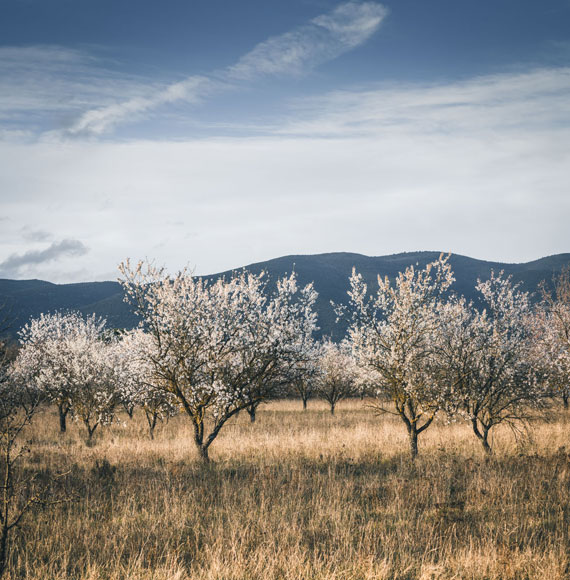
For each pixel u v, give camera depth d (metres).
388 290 15.03
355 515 8.51
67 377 21.84
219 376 14.30
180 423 25.75
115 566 6.07
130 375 16.20
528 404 15.05
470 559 6.17
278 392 15.42
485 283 15.64
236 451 15.26
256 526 7.51
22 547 6.74
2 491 6.51
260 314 14.68
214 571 5.77
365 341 15.13
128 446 16.75
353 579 5.77
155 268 14.31
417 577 5.85
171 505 8.90
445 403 13.81
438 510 8.33
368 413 31.83
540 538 7.24
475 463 12.36
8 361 10.84
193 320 14.40
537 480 10.44
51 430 22.17
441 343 14.88
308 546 6.95
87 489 10.02
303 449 15.20
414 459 13.51
